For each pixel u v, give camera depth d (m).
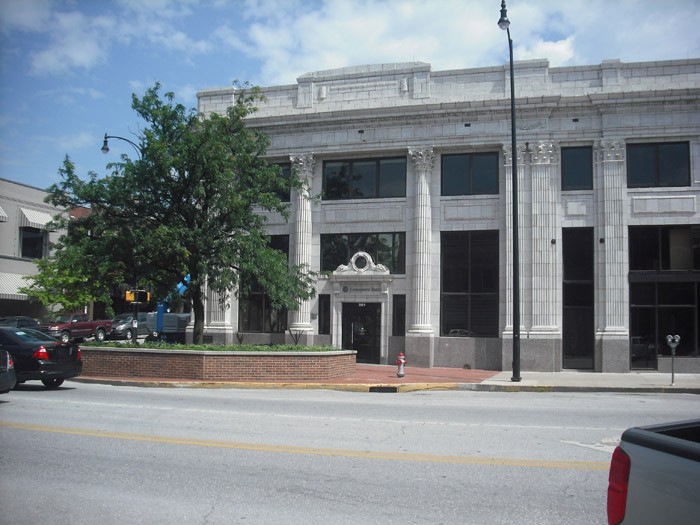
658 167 23.34
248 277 20.58
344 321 25.83
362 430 10.39
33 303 42.91
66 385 17.61
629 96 23.14
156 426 10.64
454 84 25.28
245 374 18.50
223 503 6.50
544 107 23.84
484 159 25.02
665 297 23.02
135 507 6.38
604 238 23.25
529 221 23.94
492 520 5.98
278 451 8.77
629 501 3.64
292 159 26.50
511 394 17.19
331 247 26.45
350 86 26.36
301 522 5.94
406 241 25.45
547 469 7.82
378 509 6.31
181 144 19.61
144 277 21.19
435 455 8.55
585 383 19.08
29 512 6.22
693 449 3.40
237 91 27.64
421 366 24.23
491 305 24.34
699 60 23.22
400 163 25.95
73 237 20.30
